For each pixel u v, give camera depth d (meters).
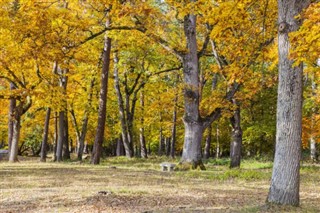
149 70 28.64
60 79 25.08
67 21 15.24
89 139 40.69
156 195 9.45
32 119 34.16
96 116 32.22
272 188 7.81
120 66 27.17
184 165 16.39
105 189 10.28
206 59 26.38
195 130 16.70
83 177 13.31
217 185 11.77
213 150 50.50
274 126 25.14
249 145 34.53
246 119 26.77
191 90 16.67
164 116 35.91
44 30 14.59
